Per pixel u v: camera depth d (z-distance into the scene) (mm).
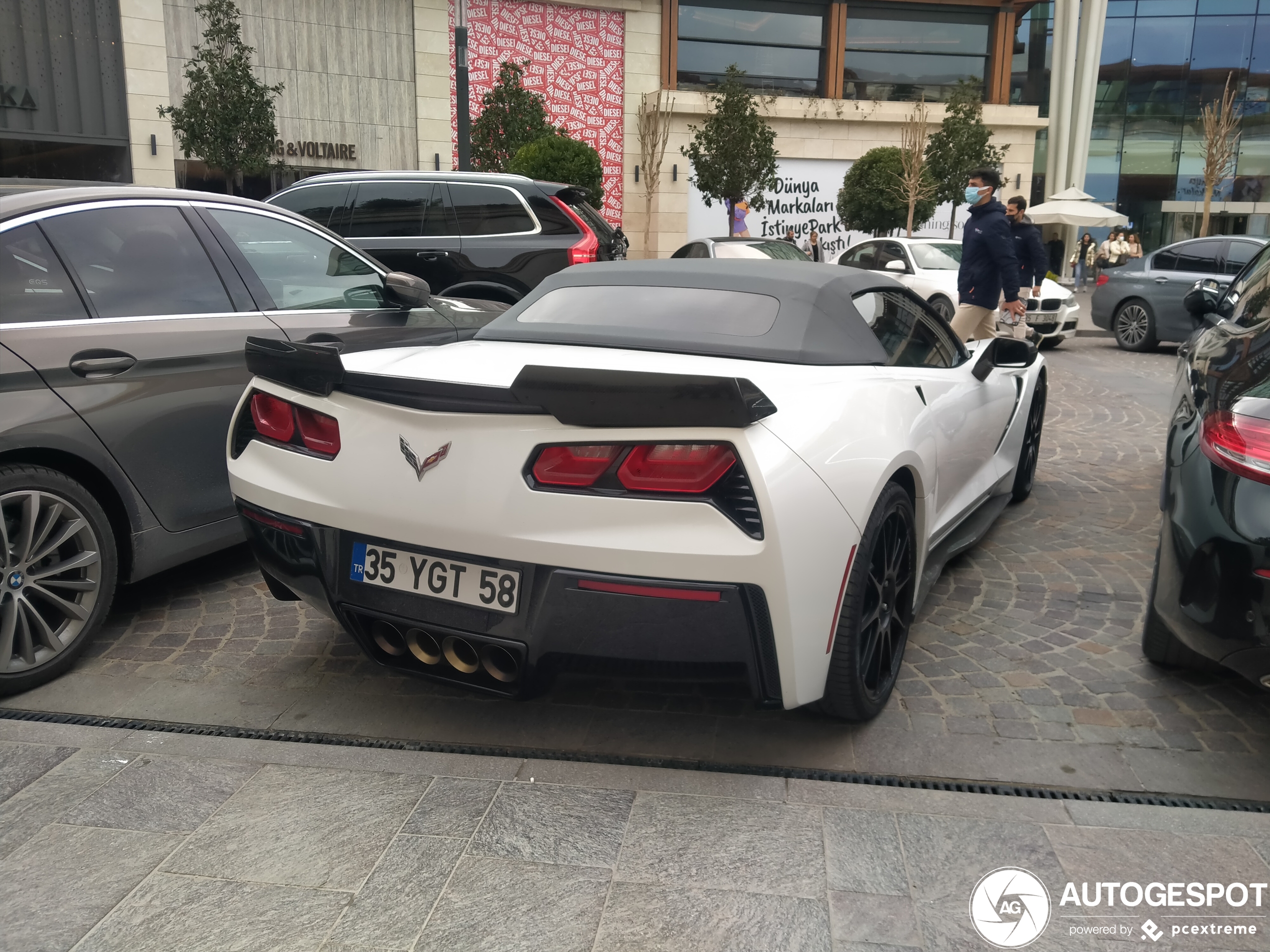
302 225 4109
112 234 3330
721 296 3004
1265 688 2455
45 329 2977
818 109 24359
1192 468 2598
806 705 2625
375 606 2395
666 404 2029
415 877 1967
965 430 3510
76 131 18547
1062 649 3203
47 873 1967
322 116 21062
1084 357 11922
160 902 1884
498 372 2438
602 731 2623
